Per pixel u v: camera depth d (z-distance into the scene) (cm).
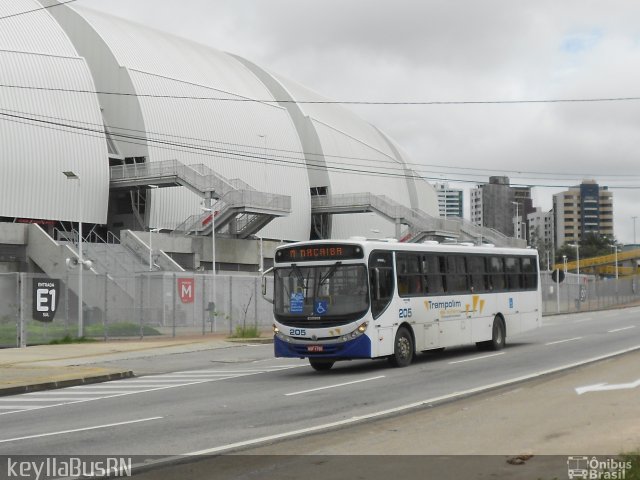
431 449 1048
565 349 2677
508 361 2317
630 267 14175
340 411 1444
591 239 18975
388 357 2242
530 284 2991
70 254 6106
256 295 4134
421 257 2370
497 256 2800
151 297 4297
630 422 1182
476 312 2617
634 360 2161
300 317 2123
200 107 8231
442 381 1870
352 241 2127
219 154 8244
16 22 7275
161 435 1239
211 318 4100
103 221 7331
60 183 7025
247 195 7056
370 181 10244
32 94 6931
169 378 2222
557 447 1023
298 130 9675
